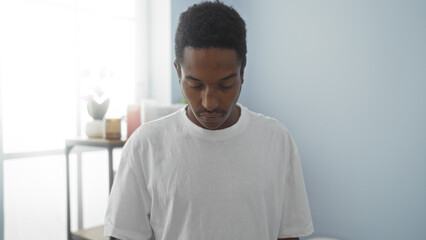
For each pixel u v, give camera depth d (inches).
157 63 76.5
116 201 25.0
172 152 24.5
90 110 58.6
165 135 25.0
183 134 24.7
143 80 76.9
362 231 67.4
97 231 59.7
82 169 67.2
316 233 74.0
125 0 74.0
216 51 18.5
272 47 79.0
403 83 61.4
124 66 74.1
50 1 63.2
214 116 20.5
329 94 70.6
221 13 19.3
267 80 80.4
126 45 74.4
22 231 59.9
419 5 59.1
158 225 24.9
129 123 56.4
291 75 76.1
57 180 64.4
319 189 73.2
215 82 19.2
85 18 68.1
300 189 27.3
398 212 62.9
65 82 65.5
